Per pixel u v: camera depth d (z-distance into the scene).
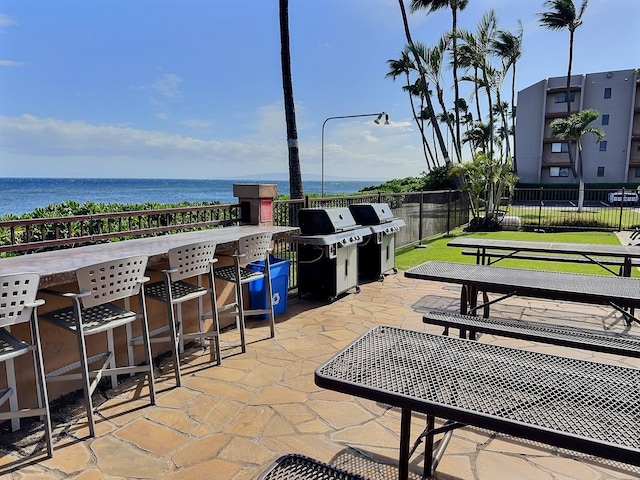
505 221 13.19
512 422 1.23
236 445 2.29
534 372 1.57
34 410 2.13
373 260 6.31
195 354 3.60
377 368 1.59
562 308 4.87
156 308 3.60
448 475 2.03
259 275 3.90
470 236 11.60
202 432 2.41
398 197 8.94
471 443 2.31
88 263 2.51
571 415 1.27
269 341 3.88
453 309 4.86
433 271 3.73
